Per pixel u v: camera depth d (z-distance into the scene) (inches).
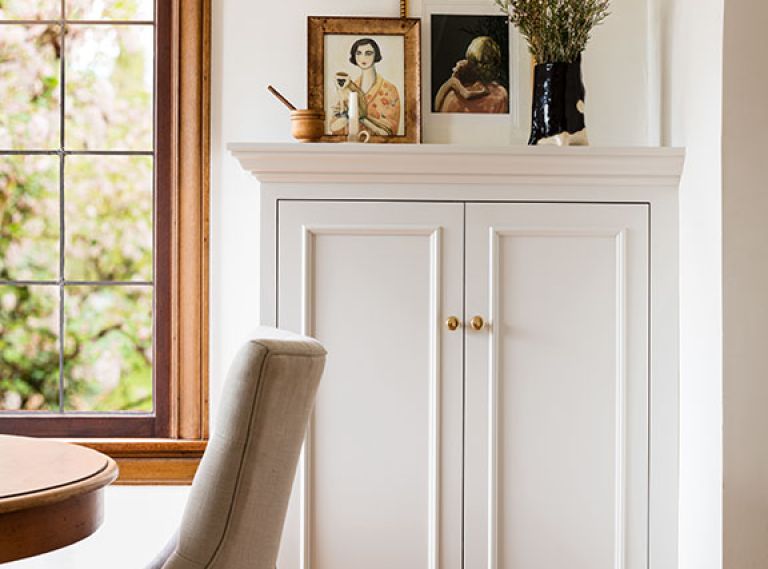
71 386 110.2
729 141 85.4
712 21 87.0
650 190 93.0
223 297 107.1
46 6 110.0
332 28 106.0
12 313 110.1
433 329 91.0
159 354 108.7
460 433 91.2
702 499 88.7
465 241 91.3
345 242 91.0
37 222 110.2
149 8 110.0
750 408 85.0
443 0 107.5
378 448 90.8
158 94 108.3
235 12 106.9
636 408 92.4
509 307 91.9
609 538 92.1
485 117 107.3
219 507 51.5
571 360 92.1
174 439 107.5
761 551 85.1
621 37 107.8
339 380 90.8
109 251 110.3
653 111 106.8
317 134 97.0
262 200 90.8
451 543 91.1
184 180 107.0
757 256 85.1
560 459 91.9
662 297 92.8
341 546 90.6
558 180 91.7
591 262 92.4
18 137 110.1
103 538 106.6
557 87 95.7
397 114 105.9
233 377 51.6
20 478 60.6
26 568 105.7
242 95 107.0
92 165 110.1
